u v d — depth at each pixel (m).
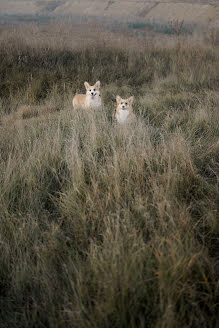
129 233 2.77
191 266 2.40
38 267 2.56
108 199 3.30
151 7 33.88
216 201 3.36
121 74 11.63
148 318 2.14
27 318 2.31
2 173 4.00
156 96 8.54
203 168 4.23
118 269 2.30
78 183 3.72
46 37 13.64
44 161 4.32
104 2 41.88
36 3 49.50
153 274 2.39
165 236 2.74
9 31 13.81
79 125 5.84
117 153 4.11
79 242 2.97
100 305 2.10
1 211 3.29
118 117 6.87
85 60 12.23
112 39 14.73
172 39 14.80
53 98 8.84
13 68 10.61
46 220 3.22
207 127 5.64
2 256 2.74
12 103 8.73
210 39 14.39
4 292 2.59
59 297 2.38
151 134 5.32
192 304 2.16
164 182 3.60
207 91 8.42
